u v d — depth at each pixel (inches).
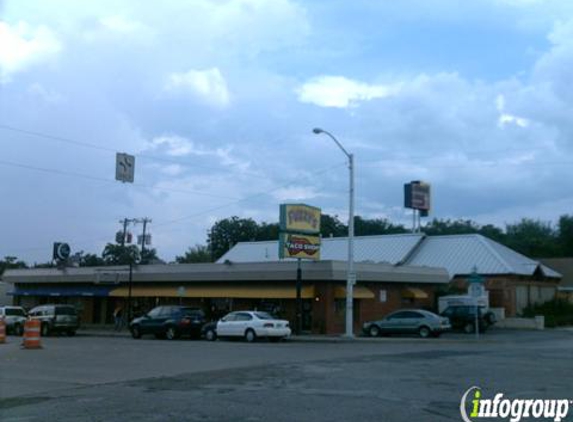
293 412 437.4
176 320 1462.8
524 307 2082.9
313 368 715.4
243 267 1700.3
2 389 579.5
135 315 1947.6
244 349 1037.8
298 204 1533.0
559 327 1902.1
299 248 1520.7
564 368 705.6
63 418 427.5
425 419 412.2
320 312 1574.8
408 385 566.9
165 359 855.7
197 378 635.5
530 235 3742.6
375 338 1387.8
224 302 1786.4
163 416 428.1
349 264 1421.0
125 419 419.8
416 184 2711.6
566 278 2755.9
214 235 4010.8
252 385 576.1
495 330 1744.6
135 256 3973.9
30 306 2409.0
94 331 1893.5
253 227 3971.5
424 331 1418.6
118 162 1137.4
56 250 2335.1
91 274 2118.6
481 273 2037.4
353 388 550.3
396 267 1722.4
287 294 1598.2
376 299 1701.5
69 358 886.4
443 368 707.4
